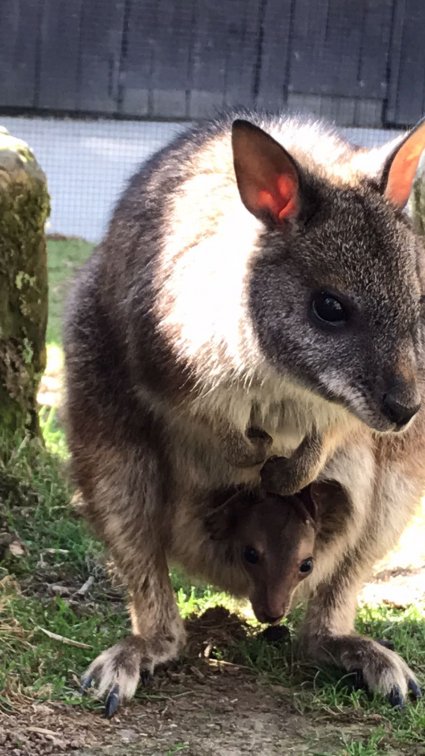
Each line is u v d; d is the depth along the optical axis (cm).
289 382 104
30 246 134
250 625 117
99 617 116
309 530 111
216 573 114
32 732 99
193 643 113
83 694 104
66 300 118
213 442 110
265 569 109
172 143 115
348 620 113
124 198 114
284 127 112
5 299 134
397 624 118
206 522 112
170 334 106
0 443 134
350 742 101
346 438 112
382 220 104
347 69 243
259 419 110
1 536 125
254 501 113
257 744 100
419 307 104
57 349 177
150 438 111
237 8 239
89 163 242
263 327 104
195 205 107
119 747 99
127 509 111
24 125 239
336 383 102
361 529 114
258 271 104
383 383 101
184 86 242
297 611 119
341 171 107
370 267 102
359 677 108
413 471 115
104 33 238
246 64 242
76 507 121
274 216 104
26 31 236
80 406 112
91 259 118
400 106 245
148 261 108
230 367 105
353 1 241
